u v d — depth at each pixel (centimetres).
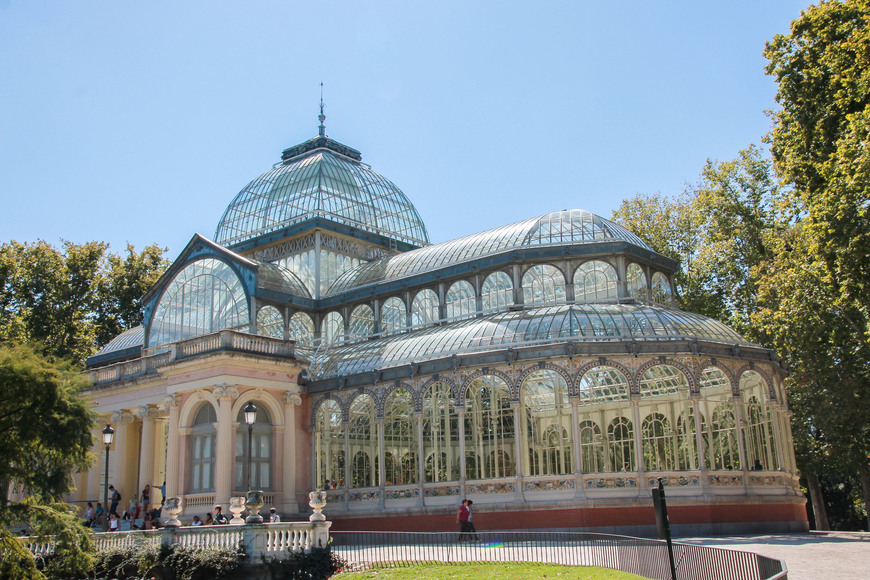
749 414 4762
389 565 3016
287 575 3036
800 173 3916
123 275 8306
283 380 5025
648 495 4053
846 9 3691
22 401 2820
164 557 3127
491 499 4297
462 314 5381
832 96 3728
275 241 6575
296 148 7588
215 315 5619
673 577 1867
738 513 4125
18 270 7556
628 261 5197
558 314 4562
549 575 2486
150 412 5322
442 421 5147
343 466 5072
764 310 5128
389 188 7300
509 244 5391
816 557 2895
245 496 4606
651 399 5300
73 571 3078
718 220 6506
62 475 2931
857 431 4881
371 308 5878
